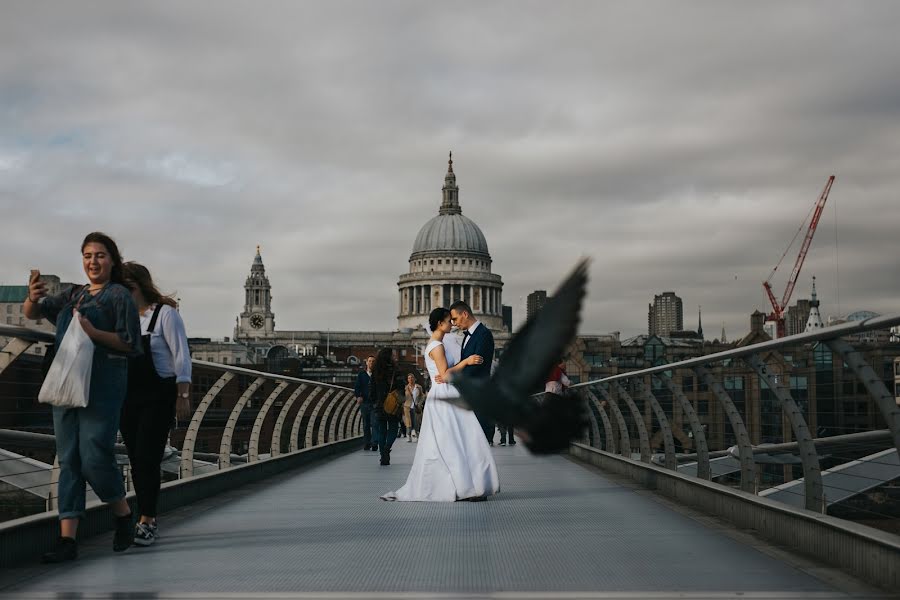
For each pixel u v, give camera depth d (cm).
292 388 2312
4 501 1014
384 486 1481
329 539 884
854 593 615
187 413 889
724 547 820
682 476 1205
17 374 952
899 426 670
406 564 744
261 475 1628
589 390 2058
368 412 2686
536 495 1291
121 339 774
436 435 1217
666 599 595
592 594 612
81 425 774
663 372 1279
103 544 857
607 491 1349
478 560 759
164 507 1098
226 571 718
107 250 808
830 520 741
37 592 637
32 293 791
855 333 688
